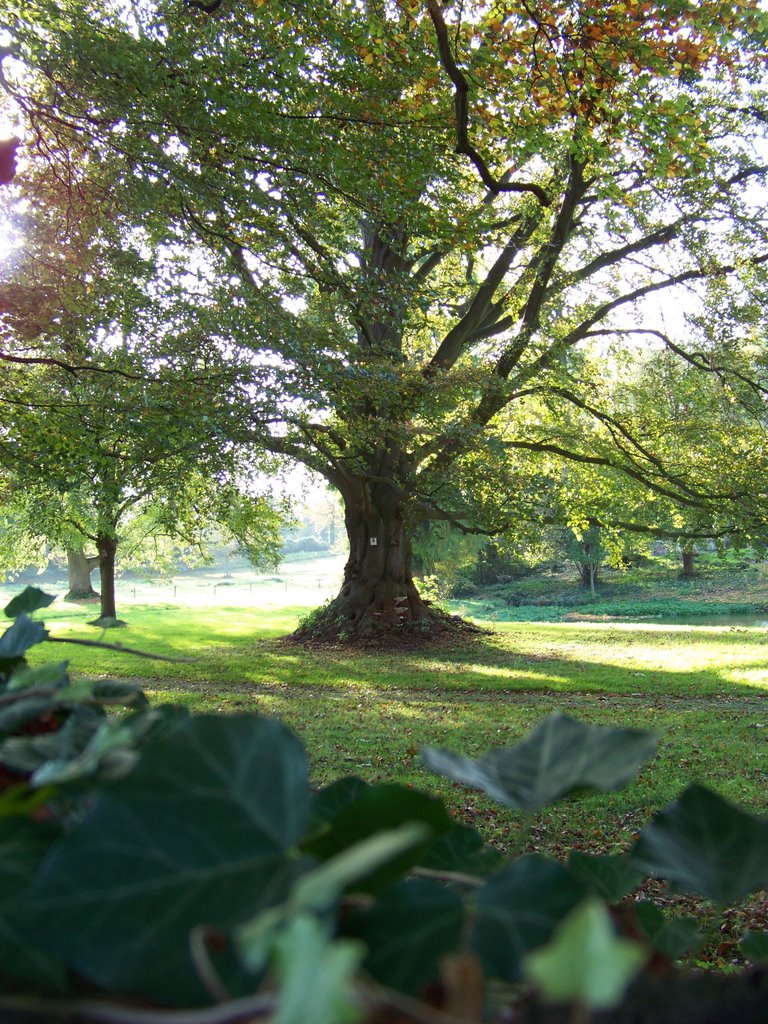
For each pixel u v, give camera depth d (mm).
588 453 22094
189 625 29203
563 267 19672
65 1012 326
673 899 4805
